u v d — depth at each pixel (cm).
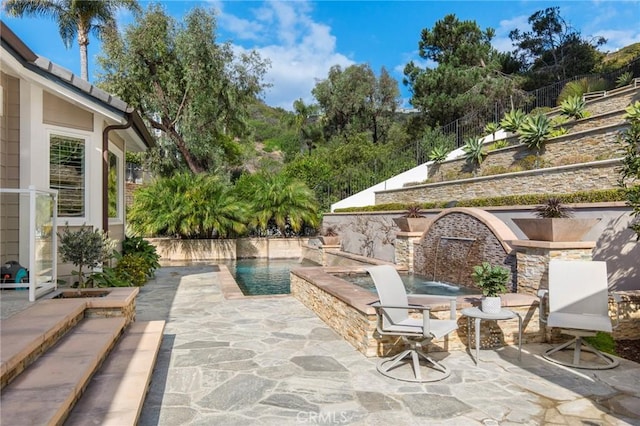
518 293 694
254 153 4006
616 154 1141
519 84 2825
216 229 2070
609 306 627
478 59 3203
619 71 2325
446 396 429
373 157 2783
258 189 2239
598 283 569
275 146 4728
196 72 2317
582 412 395
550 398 426
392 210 1523
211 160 2630
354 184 2283
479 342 572
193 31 2330
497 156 1681
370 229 1645
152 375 481
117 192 1174
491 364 526
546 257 656
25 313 493
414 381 466
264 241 2178
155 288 1075
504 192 1310
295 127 4497
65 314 488
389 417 381
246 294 1188
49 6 2244
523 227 706
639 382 470
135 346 523
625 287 725
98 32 2356
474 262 909
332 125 4069
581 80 2319
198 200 2052
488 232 862
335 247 1798
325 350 576
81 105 813
